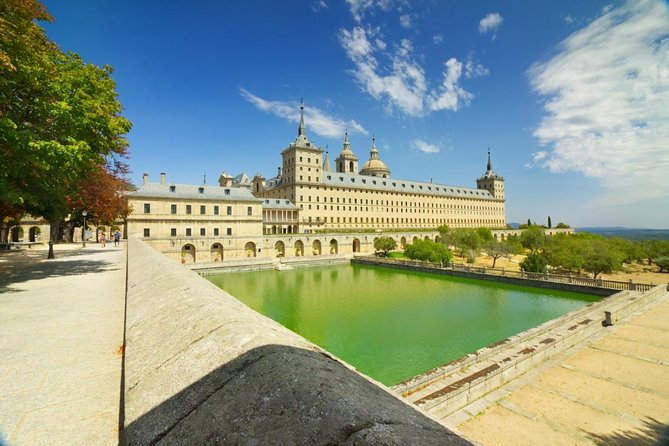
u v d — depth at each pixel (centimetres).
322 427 149
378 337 2791
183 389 241
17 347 555
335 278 5875
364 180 11894
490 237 9538
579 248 5528
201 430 186
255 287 5081
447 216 14012
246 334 294
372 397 208
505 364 1570
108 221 4228
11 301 927
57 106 1230
